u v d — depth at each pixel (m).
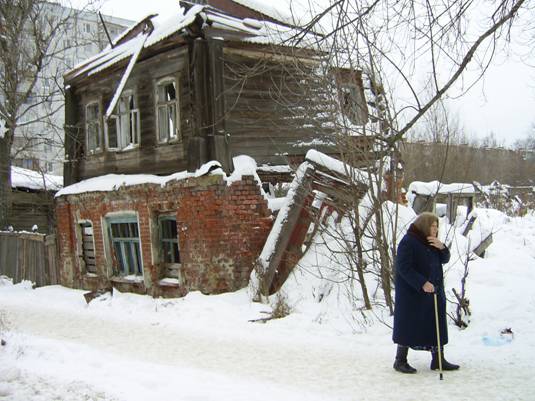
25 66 23.64
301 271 12.56
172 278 14.57
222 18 13.65
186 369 7.62
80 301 15.12
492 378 6.72
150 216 14.66
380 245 10.15
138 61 15.48
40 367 7.31
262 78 14.37
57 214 18.48
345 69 10.91
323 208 13.27
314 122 11.12
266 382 7.03
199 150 13.39
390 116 9.71
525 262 12.81
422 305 7.13
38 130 46.53
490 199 28.02
